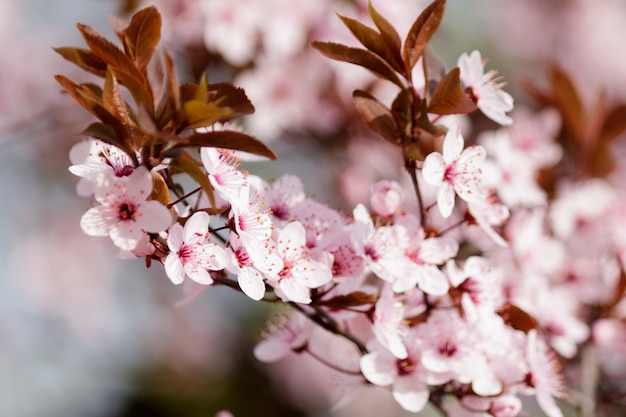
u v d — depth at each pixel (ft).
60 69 4.34
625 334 2.78
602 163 2.96
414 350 2.30
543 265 2.66
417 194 2.31
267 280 2.23
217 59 3.23
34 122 4.11
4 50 4.28
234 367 4.74
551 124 2.94
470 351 2.30
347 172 3.43
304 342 2.41
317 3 3.17
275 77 3.22
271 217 2.26
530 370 2.35
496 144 2.71
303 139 3.47
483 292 2.35
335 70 3.14
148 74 2.20
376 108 2.29
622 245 2.86
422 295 2.37
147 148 2.16
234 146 2.16
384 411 4.76
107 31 4.44
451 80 2.26
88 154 2.26
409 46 2.28
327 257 2.25
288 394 4.64
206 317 4.88
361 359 2.29
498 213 2.43
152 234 2.17
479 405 2.32
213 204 2.15
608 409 2.80
